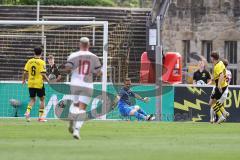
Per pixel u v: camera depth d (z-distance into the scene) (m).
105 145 37.44
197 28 95.94
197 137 44.06
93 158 31.17
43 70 58.56
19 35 87.19
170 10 95.25
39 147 35.91
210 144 39.12
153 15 91.44
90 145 37.28
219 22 95.50
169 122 61.12
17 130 48.22
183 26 95.94
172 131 49.28
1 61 89.00
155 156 32.38
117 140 40.94
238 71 95.06
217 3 95.44
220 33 95.50
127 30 93.12
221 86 59.78
